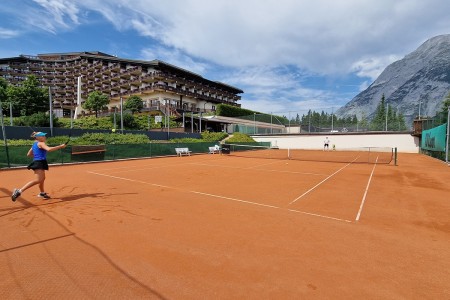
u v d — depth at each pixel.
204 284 2.99
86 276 3.12
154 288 2.90
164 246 4.00
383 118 34.78
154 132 30.45
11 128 20.25
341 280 3.11
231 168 15.00
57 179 10.47
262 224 5.11
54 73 80.31
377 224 5.20
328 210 6.18
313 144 38.25
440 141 18.92
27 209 5.91
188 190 8.39
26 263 3.42
